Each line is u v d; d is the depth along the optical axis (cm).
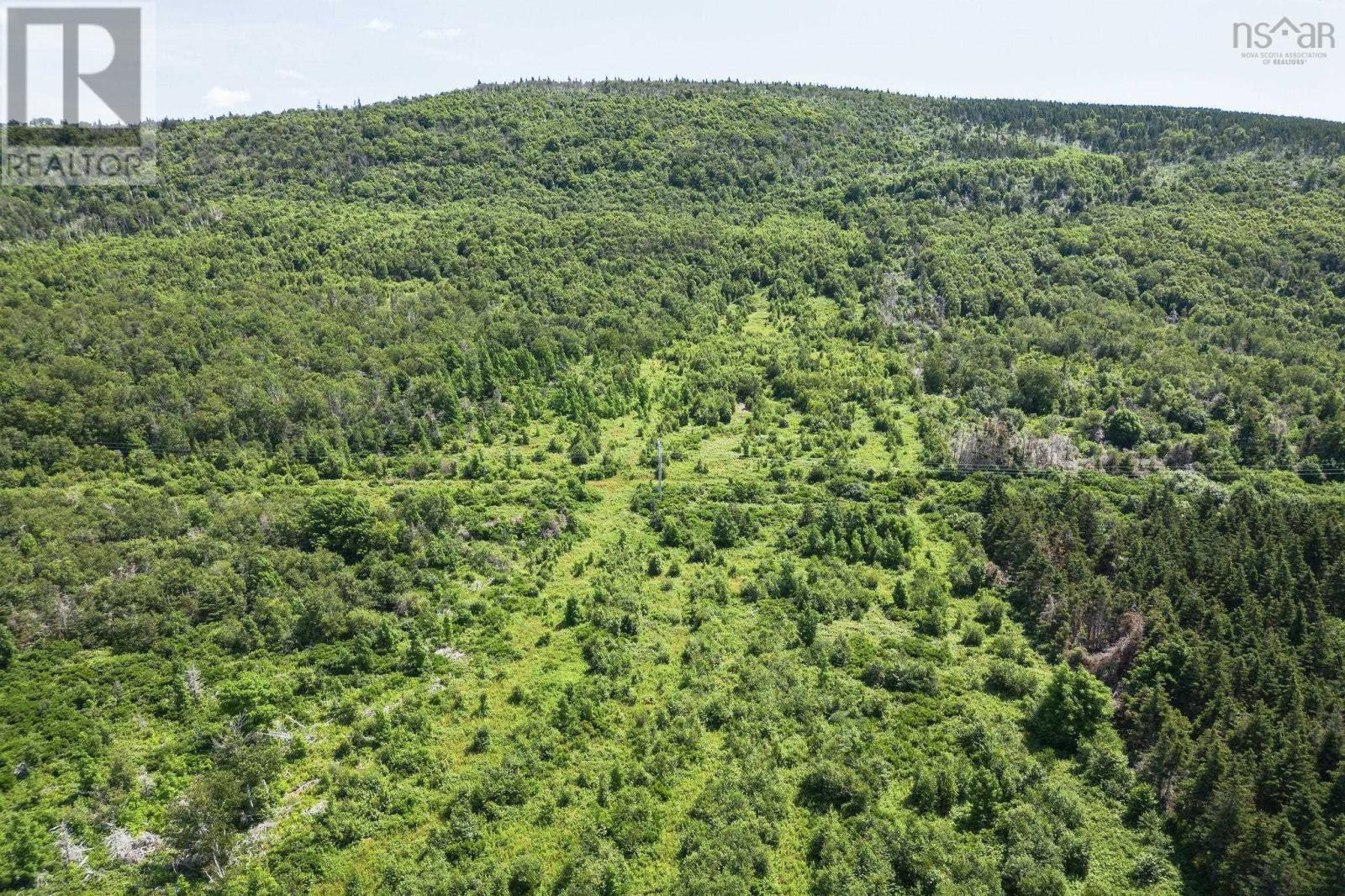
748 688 6775
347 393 12950
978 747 6075
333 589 7975
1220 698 6038
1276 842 4819
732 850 5075
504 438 12850
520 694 6750
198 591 7888
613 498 10969
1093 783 5825
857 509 10169
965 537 9581
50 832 5362
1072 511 9262
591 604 8188
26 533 8744
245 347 13550
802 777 5859
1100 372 14600
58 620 7512
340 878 5116
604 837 5325
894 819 5462
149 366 12462
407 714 6444
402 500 10150
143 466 10894
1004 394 13988
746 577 8875
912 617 8019
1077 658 7156
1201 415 12638
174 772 5903
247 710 6347
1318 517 8719
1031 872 4897
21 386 11062
